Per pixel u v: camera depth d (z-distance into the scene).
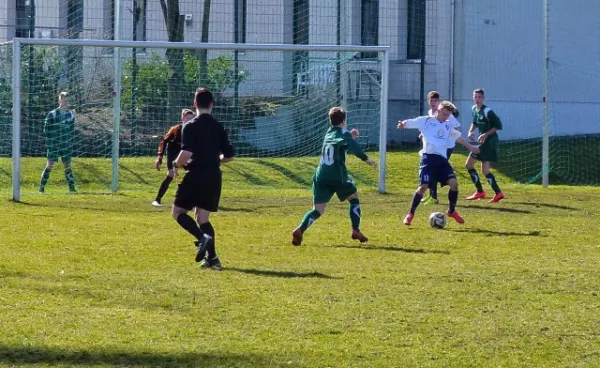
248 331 8.95
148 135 26.03
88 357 7.97
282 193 23.36
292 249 14.11
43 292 10.56
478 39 35.97
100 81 26.34
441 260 13.17
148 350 8.21
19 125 20.98
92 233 15.62
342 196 14.59
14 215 18.08
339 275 11.83
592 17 39.09
